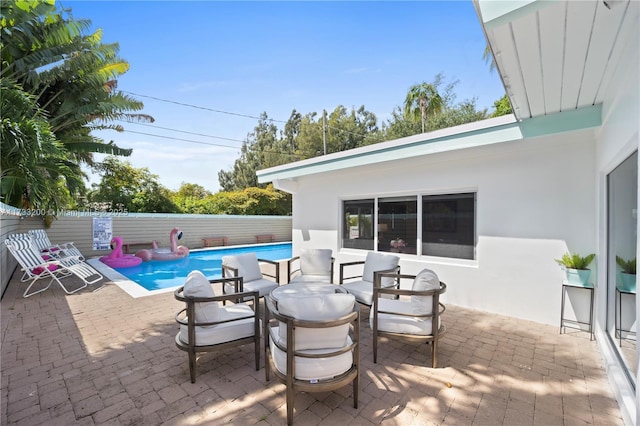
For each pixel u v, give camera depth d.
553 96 3.42
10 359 3.40
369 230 7.04
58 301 5.65
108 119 10.80
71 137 9.78
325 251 5.92
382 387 2.90
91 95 9.84
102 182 16.34
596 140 4.11
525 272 4.81
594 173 4.25
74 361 3.36
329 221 7.80
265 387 2.89
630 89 2.44
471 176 5.38
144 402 2.64
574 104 3.65
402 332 3.37
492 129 4.48
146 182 17.75
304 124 28.52
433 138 5.16
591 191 4.27
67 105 9.50
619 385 2.64
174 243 12.29
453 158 5.55
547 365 3.32
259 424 2.39
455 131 4.88
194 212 19.16
